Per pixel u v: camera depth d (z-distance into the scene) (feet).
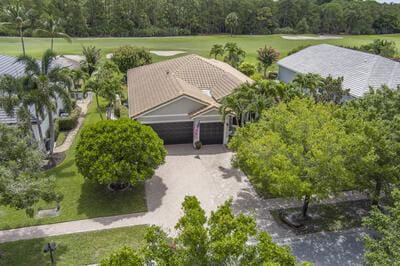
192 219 34.19
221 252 31.01
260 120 68.54
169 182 76.18
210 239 33.35
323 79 105.50
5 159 50.65
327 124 57.36
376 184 61.46
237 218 35.32
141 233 59.36
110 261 32.01
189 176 78.95
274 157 53.16
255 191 73.72
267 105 82.02
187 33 351.87
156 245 34.04
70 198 68.85
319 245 57.93
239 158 64.18
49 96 75.31
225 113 86.12
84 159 64.95
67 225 60.90
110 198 69.36
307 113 60.39
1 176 45.34
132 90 112.57
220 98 98.02
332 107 69.15
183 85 97.66
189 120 91.40
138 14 330.34
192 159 86.99
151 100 92.99
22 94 72.18
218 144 96.17
